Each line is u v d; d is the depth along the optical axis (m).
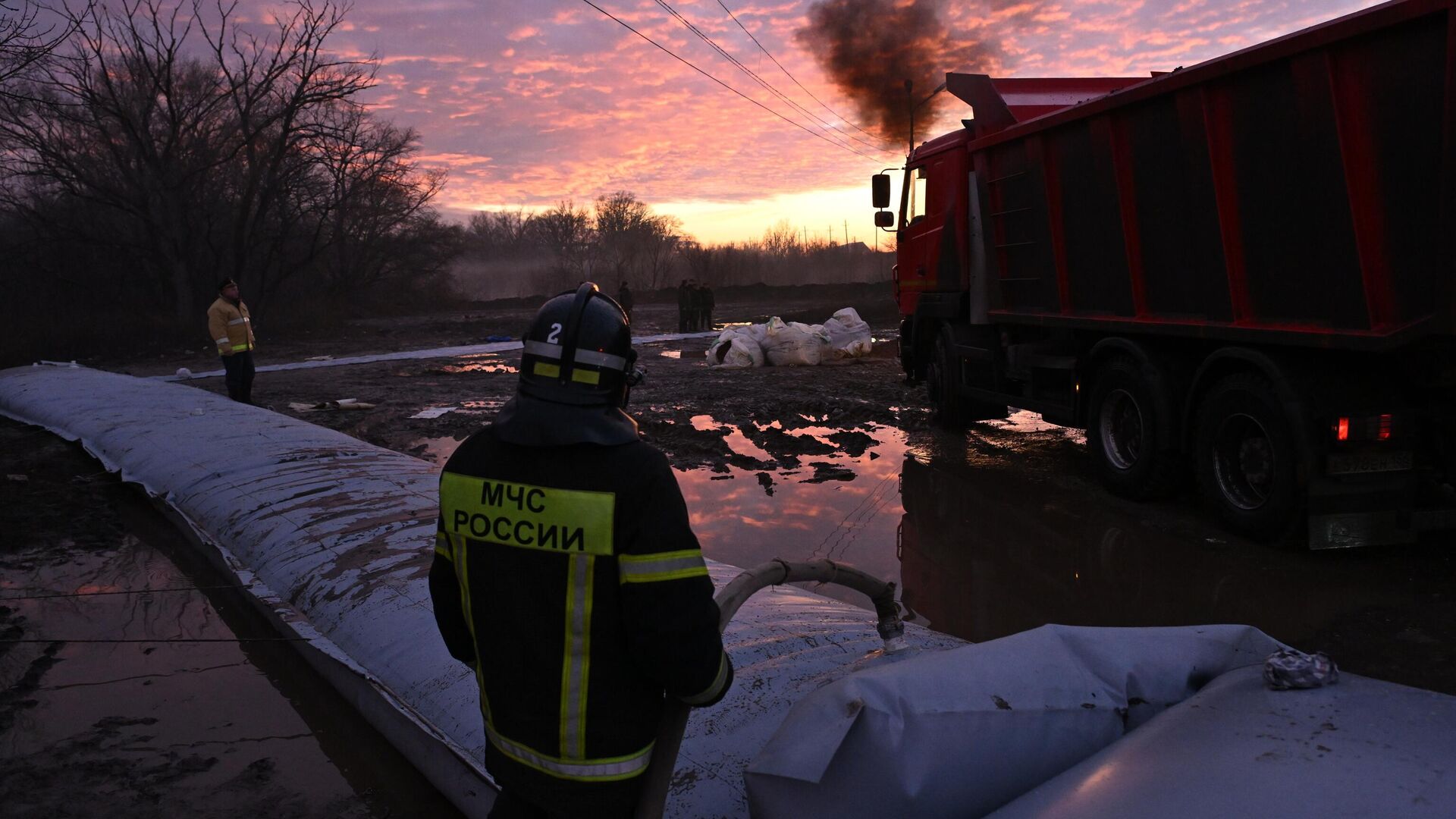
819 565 1.95
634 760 1.43
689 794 2.05
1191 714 1.48
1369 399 4.78
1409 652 3.74
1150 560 5.05
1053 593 4.59
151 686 3.69
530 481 1.41
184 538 5.64
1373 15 4.25
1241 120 5.20
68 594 4.80
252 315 31.00
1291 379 4.90
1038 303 7.59
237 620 4.39
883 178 10.14
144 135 27.94
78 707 3.51
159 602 4.66
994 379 8.51
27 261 29.05
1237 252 5.38
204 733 3.29
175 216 28.80
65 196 28.72
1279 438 4.96
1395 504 4.86
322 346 25.09
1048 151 7.11
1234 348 5.35
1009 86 8.22
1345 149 4.55
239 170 31.52
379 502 4.80
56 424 9.09
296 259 36.84
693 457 8.12
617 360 1.45
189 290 29.36
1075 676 1.74
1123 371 6.36
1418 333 4.26
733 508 6.40
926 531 5.77
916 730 1.58
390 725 3.00
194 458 6.26
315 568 4.10
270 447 6.23
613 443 1.39
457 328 30.88
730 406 10.80
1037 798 1.39
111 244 28.23
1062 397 7.44
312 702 3.52
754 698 2.35
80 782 2.95
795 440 8.77
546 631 1.40
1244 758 1.28
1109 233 6.52
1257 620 4.13
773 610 3.10
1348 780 1.18
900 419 10.03
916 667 1.73
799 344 15.39
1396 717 1.32
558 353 1.42
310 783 2.95
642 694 1.44
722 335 16.28
